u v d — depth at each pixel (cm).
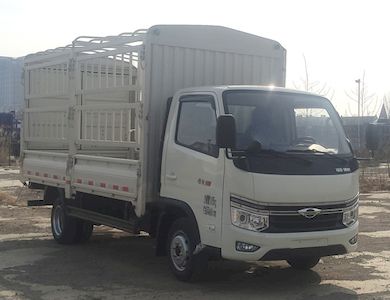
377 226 1255
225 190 641
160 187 744
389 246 1013
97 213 874
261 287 710
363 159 736
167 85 769
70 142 929
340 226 676
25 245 975
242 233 629
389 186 2180
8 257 874
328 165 671
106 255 898
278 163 642
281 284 728
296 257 664
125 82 814
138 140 757
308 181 648
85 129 900
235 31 837
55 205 1010
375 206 1622
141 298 650
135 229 769
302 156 658
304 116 711
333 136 713
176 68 777
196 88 720
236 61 841
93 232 1123
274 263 852
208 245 664
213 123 675
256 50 859
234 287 706
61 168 951
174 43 772
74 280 733
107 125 847
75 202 938
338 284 734
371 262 876
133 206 767
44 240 1025
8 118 3753
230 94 683
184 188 700
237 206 634
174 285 709
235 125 634
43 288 691
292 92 727
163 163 738
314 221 656
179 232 719
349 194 683
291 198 638
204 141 681
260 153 643
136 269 799
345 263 866
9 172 2462
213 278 751
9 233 1092
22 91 1119
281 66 888
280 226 638
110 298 649
